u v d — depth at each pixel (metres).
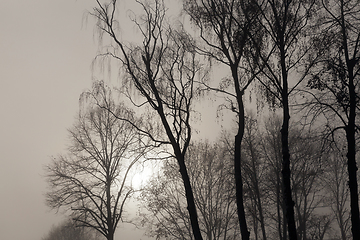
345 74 13.22
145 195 26.02
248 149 25.55
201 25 14.98
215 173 26.59
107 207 27.48
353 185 12.60
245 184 24.47
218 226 25.77
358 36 13.47
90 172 28.38
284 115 12.77
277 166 24.16
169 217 25.81
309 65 13.80
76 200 27.58
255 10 13.72
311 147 18.73
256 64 14.01
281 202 23.55
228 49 14.37
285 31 13.74
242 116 13.73
